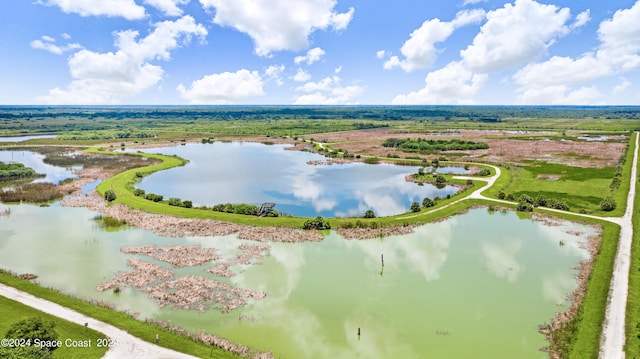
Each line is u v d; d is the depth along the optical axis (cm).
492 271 5419
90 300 4450
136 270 5328
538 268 5497
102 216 7806
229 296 4669
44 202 8888
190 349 3531
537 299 4656
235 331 3981
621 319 3997
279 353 3634
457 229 7162
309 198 9681
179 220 7456
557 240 6550
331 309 4431
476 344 3803
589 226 7106
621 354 3444
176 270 5388
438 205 8488
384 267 5541
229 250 6106
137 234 6794
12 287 4619
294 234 6769
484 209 8381
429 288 4934
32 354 2927
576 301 4528
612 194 9025
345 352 3659
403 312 4378
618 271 5100
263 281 5081
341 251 6128
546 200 8412
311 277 5219
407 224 7325
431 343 3816
